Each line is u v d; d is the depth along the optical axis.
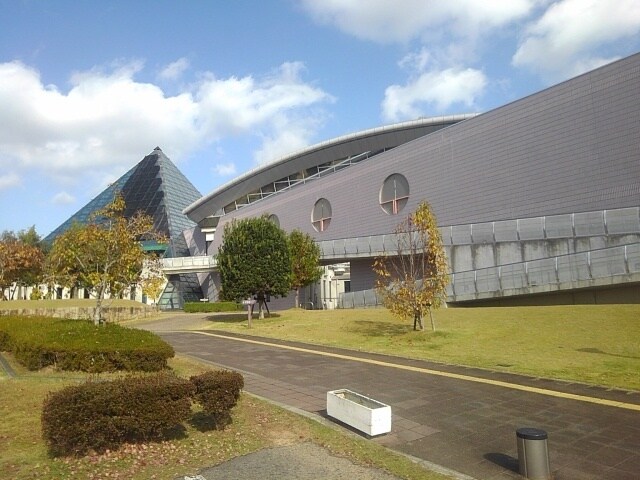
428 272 20.75
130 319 33.34
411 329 19.42
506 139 30.34
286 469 5.83
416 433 7.37
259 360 13.97
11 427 6.96
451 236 30.25
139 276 16.72
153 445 6.41
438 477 5.65
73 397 5.90
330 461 6.12
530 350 14.50
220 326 25.66
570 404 8.85
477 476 5.79
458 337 17.06
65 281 17.36
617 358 12.88
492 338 16.61
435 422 7.91
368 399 7.81
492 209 30.67
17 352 12.25
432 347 15.70
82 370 10.73
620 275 21.61
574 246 24.81
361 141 58.62
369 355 14.64
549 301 24.62
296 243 31.56
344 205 43.09
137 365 10.95
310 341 18.30
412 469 5.89
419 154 36.28
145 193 72.25
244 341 18.78
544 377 11.08
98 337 11.64
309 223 47.09
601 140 25.66
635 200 24.05
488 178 31.16
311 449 6.55
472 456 6.45
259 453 6.36
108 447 6.14
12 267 33.25
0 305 30.66
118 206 15.76
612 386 10.12
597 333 15.88
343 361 13.60
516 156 29.69
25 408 7.89
